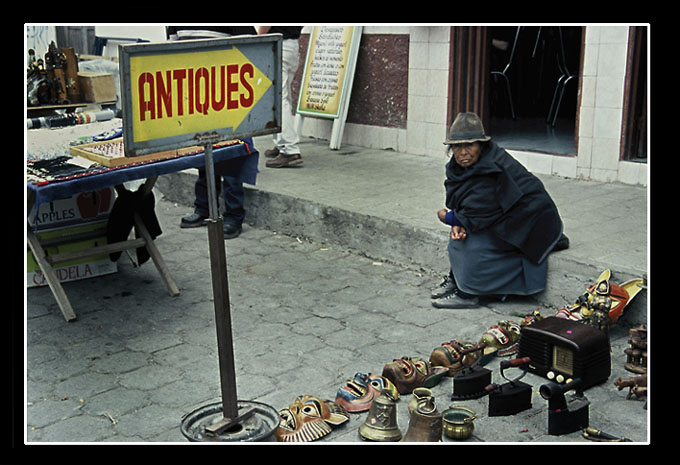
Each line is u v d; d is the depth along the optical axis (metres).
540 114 9.74
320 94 8.73
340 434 3.45
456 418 3.46
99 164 4.63
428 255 5.51
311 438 3.37
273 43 3.20
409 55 8.01
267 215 6.70
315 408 3.48
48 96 5.66
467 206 4.68
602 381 3.87
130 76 2.76
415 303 5.00
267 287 5.34
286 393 3.83
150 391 3.90
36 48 6.14
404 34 8.01
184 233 6.66
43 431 3.51
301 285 5.37
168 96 2.88
